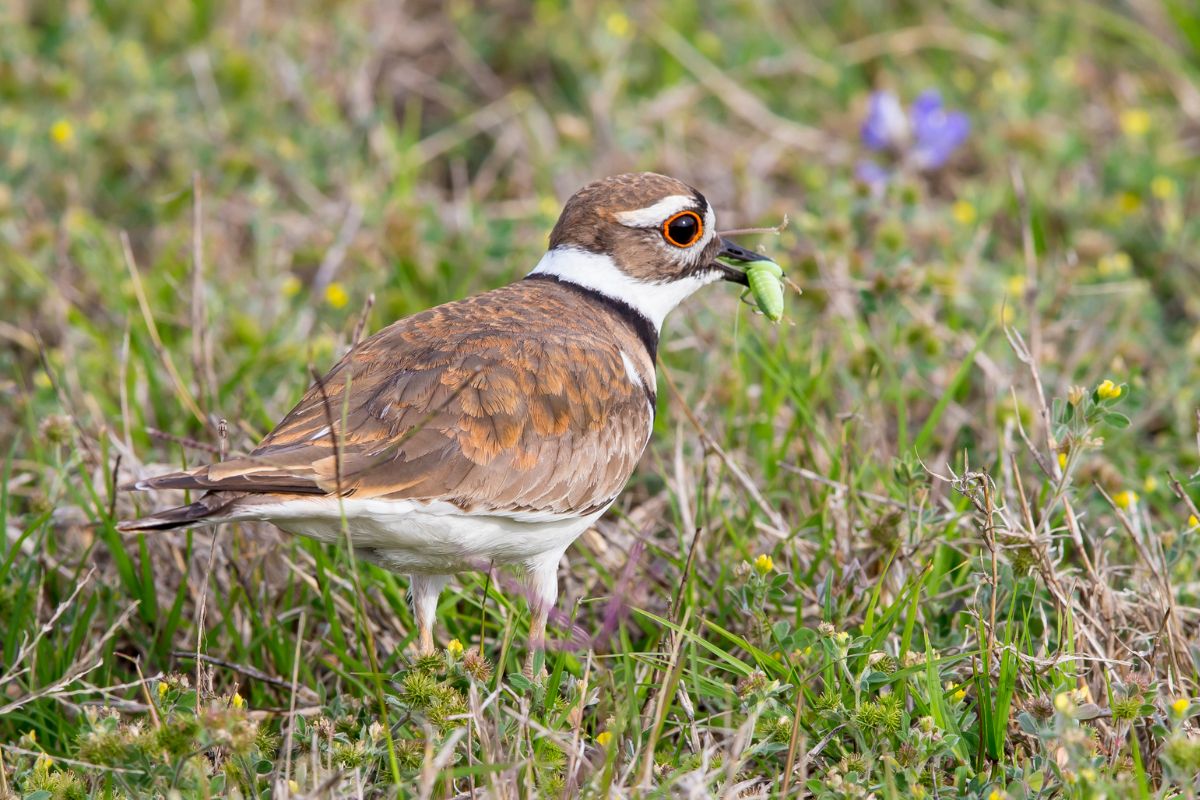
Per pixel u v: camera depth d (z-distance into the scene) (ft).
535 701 31.48
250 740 27.76
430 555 33.12
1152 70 62.59
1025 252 47.67
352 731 31.48
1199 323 49.49
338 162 56.03
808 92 61.52
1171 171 55.88
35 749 31.96
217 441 41.16
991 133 57.11
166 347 46.37
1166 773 28.68
